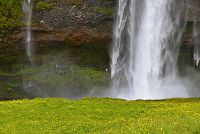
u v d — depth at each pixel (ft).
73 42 242.37
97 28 242.78
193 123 99.14
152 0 252.01
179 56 257.55
